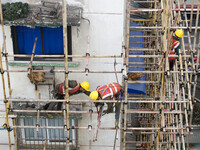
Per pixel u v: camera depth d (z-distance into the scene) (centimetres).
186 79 671
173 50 690
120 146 867
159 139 707
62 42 709
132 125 689
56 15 613
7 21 602
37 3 646
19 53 715
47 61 702
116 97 633
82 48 706
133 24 1020
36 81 698
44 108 703
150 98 870
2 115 717
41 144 792
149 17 991
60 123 788
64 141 798
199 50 638
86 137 795
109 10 674
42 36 703
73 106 722
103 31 692
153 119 855
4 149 793
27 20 606
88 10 671
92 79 732
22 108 710
